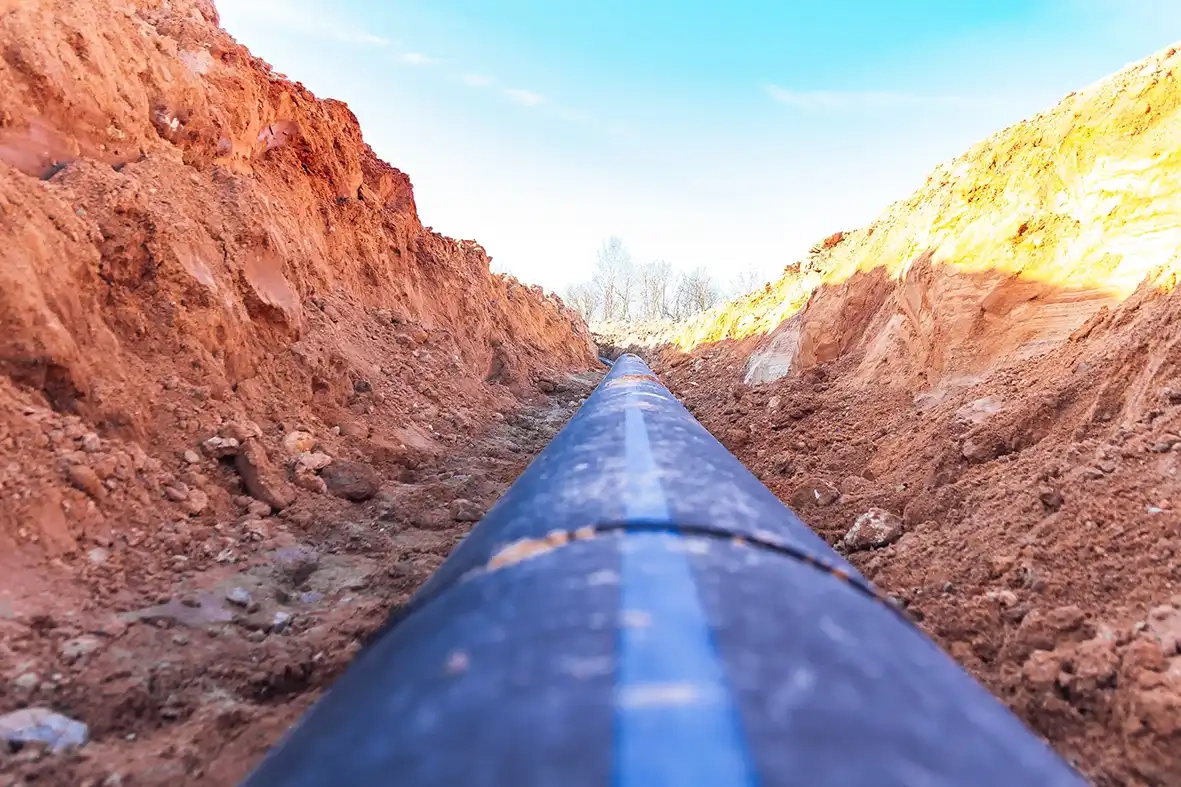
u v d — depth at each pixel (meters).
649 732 1.21
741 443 11.88
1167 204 8.76
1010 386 7.92
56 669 3.46
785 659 1.48
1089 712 3.09
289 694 3.77
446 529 6.95
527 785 1.11
